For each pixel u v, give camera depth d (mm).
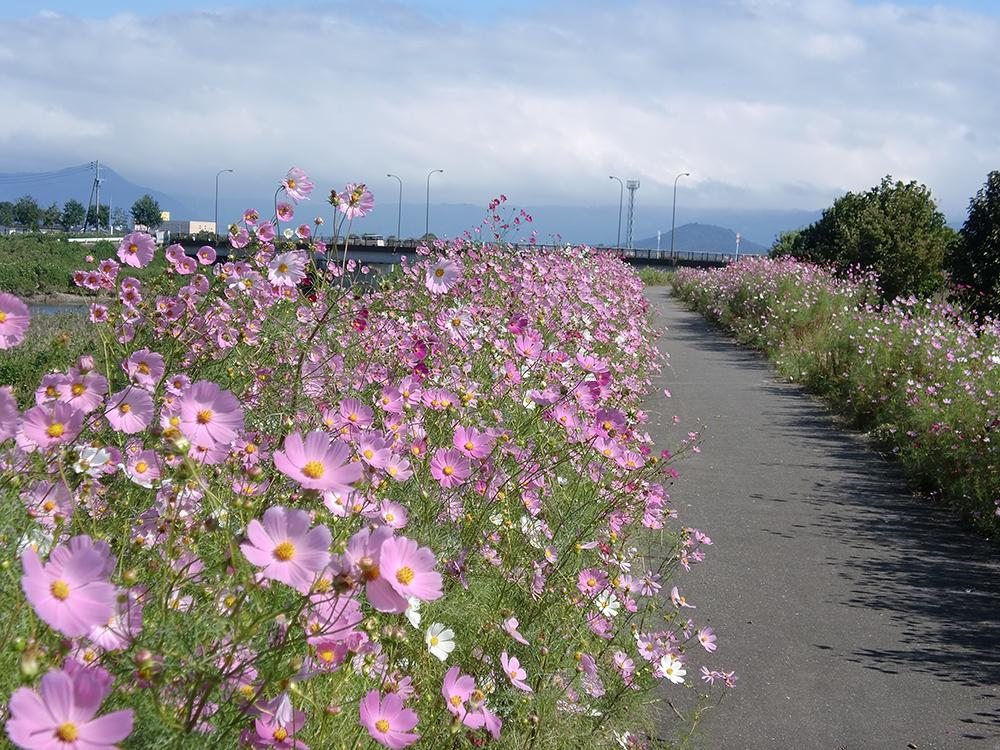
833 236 34375
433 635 2895
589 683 3678
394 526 2695
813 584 6066
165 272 4492
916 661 5000
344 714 2273
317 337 4762
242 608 2139
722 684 4598
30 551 1510
